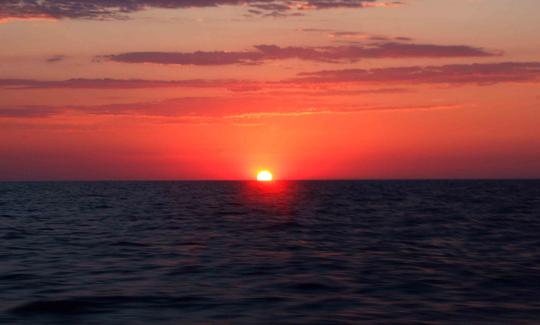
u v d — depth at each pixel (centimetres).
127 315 1369
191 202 7312
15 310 1411
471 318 1345
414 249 2561
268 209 5719
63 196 9481
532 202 6969
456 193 10694
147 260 2219
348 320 1325
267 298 1550
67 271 1972
